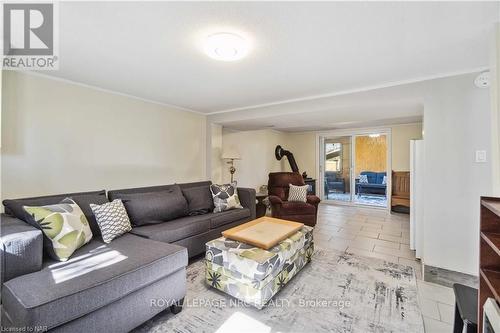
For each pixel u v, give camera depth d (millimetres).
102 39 1700
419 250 2691
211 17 1437
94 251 1779
